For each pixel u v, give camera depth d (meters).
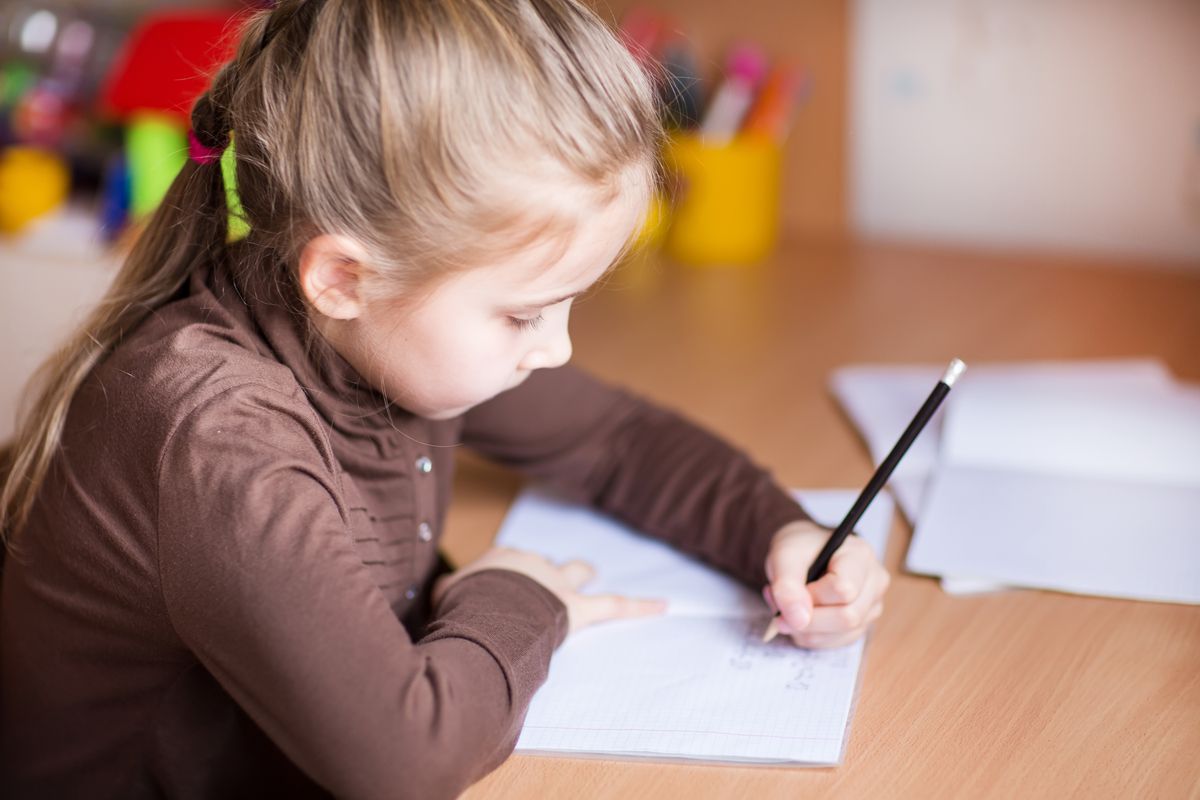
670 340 1.26
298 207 0.67
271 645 0.63
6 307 1.31
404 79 0.63
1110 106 1.35
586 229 0.67
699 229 1.45
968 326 1.25
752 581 0.86
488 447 0.98
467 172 0.64
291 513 0.65
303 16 0.68
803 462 1.02
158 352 0.71
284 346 0.74
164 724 0.78
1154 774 0.65
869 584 0.78
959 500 0.93
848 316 1.30
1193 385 1.09
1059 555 0.85
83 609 0.74
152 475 0.67
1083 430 1.01
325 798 0.83
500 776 0.68
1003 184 1.43
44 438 0.76
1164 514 0.90
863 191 1.52
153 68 1.44
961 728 0.70
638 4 1.51
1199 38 1.29
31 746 0.82
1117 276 1.36
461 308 0.68
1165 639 0.77
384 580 0.81
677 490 0.92
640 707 0.73
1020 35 1.37
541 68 0.65
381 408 0.78
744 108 1.45
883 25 1.43
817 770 0.67
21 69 1.62
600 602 0.83
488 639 0.72
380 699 0.63
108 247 1.37
